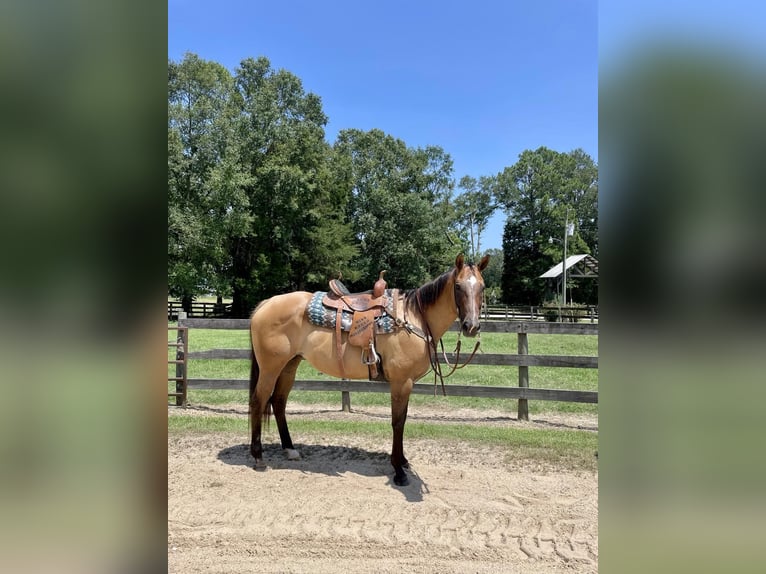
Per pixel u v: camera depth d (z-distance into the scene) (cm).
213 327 661
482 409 670
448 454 473
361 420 603
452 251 3691
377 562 279
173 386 773
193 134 2567
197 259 2619
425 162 4047
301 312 438
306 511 344
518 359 598
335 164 3381
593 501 365
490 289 5094
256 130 2964
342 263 3145
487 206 5284
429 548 296
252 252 3003
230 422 584
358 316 418
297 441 515
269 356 441
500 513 344
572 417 627
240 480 402
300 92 3384
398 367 405
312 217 3028
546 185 4772
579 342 1409
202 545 295
